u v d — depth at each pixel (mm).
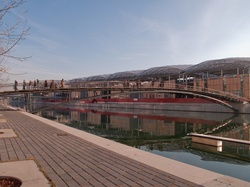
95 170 5809
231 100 52250
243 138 20594
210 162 10586
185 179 5180
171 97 74000
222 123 35156
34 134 11719
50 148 8414
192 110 61062
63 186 4703
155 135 22781
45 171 5652
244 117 45156
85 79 112000
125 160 6824
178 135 22859
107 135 22531
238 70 58438
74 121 37781
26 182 4781
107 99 86688
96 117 46500
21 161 6414
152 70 79125
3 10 3918
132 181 5031
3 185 4711
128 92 39625
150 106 72812
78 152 7836
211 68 62156
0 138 10367
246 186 4805
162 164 6402
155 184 4859
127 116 49281
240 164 10141
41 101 97875
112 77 96312
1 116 22828
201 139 14734
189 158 11398
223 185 4848
